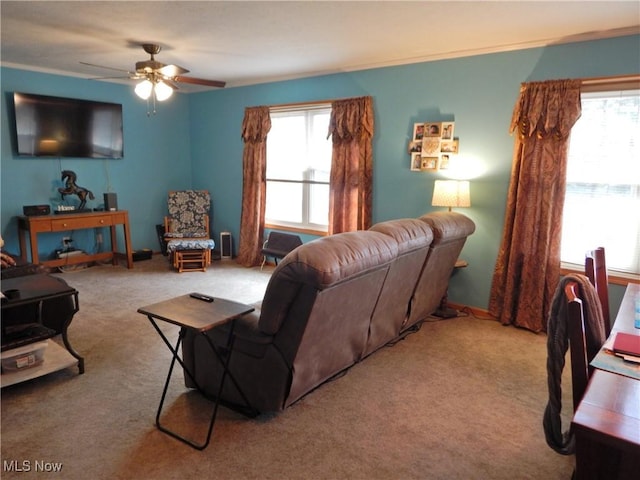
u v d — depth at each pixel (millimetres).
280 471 1972
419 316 3590
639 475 1123
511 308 3777
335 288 2127
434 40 3621
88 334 3467
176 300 2283
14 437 2188
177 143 6555
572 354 1440
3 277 3432
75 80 5371
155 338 3410
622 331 1701
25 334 2680
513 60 3691
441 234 2992
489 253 4012
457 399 2598
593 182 3520
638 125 3285
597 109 3436
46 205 5074
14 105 4855
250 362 2316
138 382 2750
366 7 2881
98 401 2527
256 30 3424
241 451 2104
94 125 5508
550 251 3572
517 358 3156
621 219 3441
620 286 3414
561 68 3480
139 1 2830
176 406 2490
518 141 3637
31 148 5012
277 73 5152
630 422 1084
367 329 2791
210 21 3213
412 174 4398
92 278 5137
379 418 2395
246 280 5148
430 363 3059
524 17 3000
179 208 6207
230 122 6082
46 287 2764
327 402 2549
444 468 2008
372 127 4570
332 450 2121
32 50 4168
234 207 6285
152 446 2135
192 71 5035
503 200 3883
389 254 2373
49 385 2693
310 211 5480
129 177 6070
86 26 3357
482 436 2248
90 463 2006
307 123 5309
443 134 4129
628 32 3166
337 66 4707
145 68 3678
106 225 5340
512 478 1950
